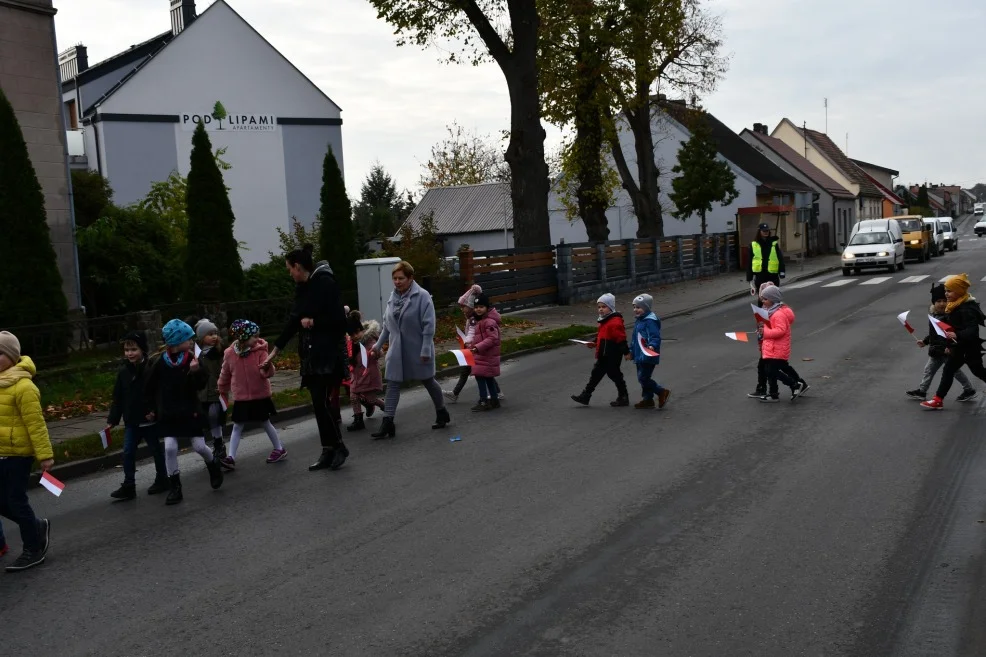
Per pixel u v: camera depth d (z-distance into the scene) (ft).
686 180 135.95
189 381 25.38
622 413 34.76
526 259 82.84
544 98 103.19
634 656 14.24
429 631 15.52
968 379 36.04
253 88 121.60
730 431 30.40
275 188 124.26
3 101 46.03
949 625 15.01
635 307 35.32
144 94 112.37
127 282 61.36
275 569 19.04
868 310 68.74
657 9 102.99
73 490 27.53
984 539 18.97
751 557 18.43
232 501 24.85
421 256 69.92
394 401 32.45
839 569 17.62
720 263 129.39
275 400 39.42
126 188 111.14
